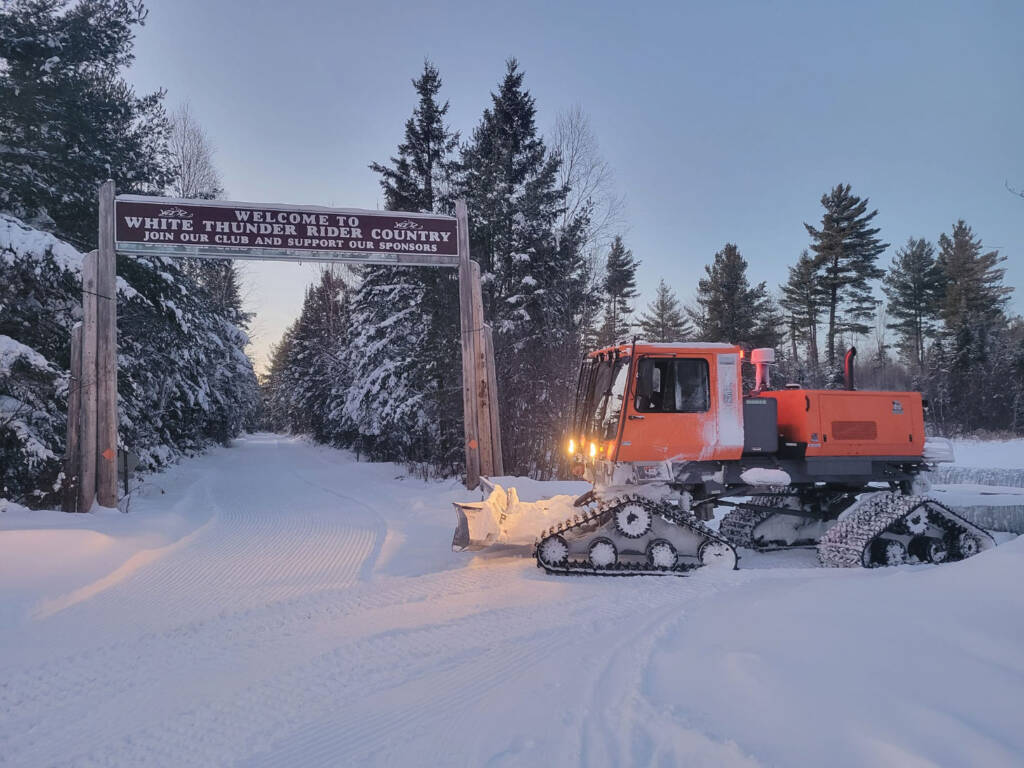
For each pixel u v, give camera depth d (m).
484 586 7.67
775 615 4.82
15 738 4.26
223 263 27.33
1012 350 39.66
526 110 22.75
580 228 23.06
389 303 24.45
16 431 12.95
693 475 8.43
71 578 8.07
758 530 9.69
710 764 3.02
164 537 11.29
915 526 8.10
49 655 5.78
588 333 23.70
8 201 15.21
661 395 8.36
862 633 4.10
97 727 4.39
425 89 23.69
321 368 45.94
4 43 15.19
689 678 4.04
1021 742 2.81
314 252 14.16
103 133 16.80
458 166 22.91
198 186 31.83
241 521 13.48
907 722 3.04
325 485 20.53
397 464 27.12
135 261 16.53
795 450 8.75
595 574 8.00
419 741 3.79
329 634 6.16
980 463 21.91
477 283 15.26
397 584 7.96
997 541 8.84
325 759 3.71
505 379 19.36
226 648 5.90
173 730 4.29
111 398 12.88
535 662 4.95
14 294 14.09
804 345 47.50
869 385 46.31
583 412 9.27
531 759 3.34
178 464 27.31
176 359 21.75
